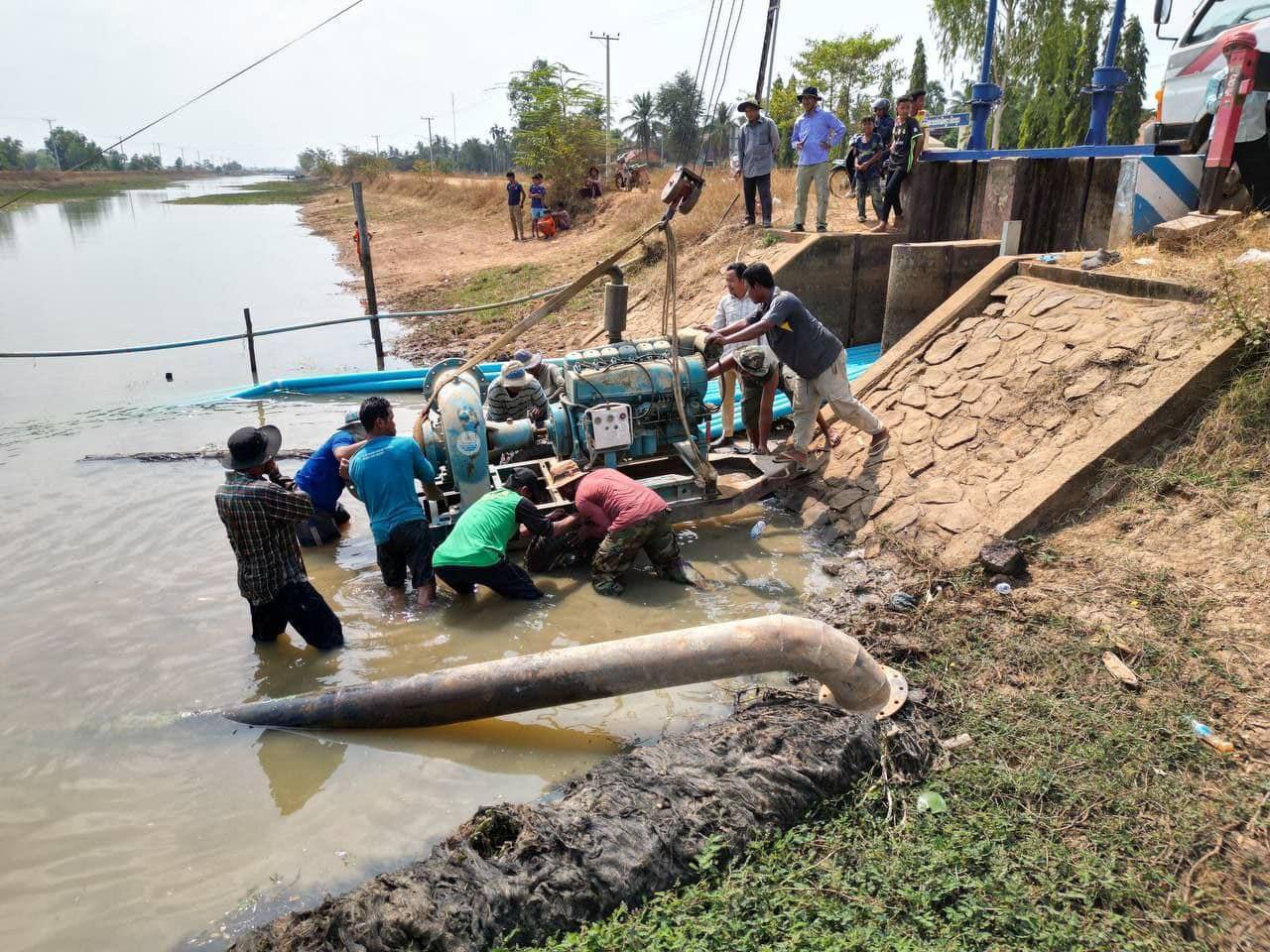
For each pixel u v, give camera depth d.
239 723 4.95
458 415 6.62
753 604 5.98
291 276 25.56
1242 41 7.35
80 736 4.84
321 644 5.61
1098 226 9.54
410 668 5.41
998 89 12.24
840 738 4.06
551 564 6.70
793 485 7.55
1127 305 6.89
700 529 7.30
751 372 7.40
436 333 15.84
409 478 6.22
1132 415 5.95
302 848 4.00
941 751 4.15
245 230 45.62
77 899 3.72
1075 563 5.44
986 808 3.75
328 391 12.22
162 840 4.07
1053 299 7.48
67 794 4.38
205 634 5.86
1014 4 24.70
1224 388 5.86
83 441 9.91
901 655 4.99
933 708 4.43
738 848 3.57
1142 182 8.30
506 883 3.32
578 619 5.93
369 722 4.79
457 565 5.96
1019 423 6.62
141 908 3.67
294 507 5.37
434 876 3.41
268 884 3.79
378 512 6.17
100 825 4.17
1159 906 3.21
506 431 7.49
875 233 11.55
